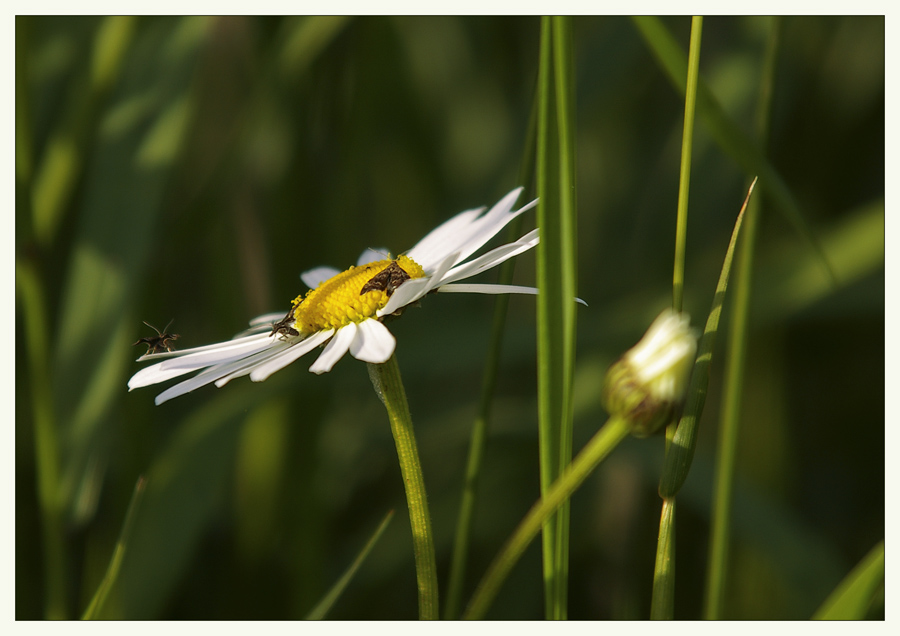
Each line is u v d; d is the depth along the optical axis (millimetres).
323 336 386
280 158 464
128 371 442
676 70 385
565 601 384
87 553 435
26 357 452
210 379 383
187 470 430
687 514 462
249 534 452
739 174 486
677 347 366
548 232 382
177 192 486
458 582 406
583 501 465
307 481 449
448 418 471
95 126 436
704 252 486
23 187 405
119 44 435
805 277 448
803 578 432
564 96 379
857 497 469
